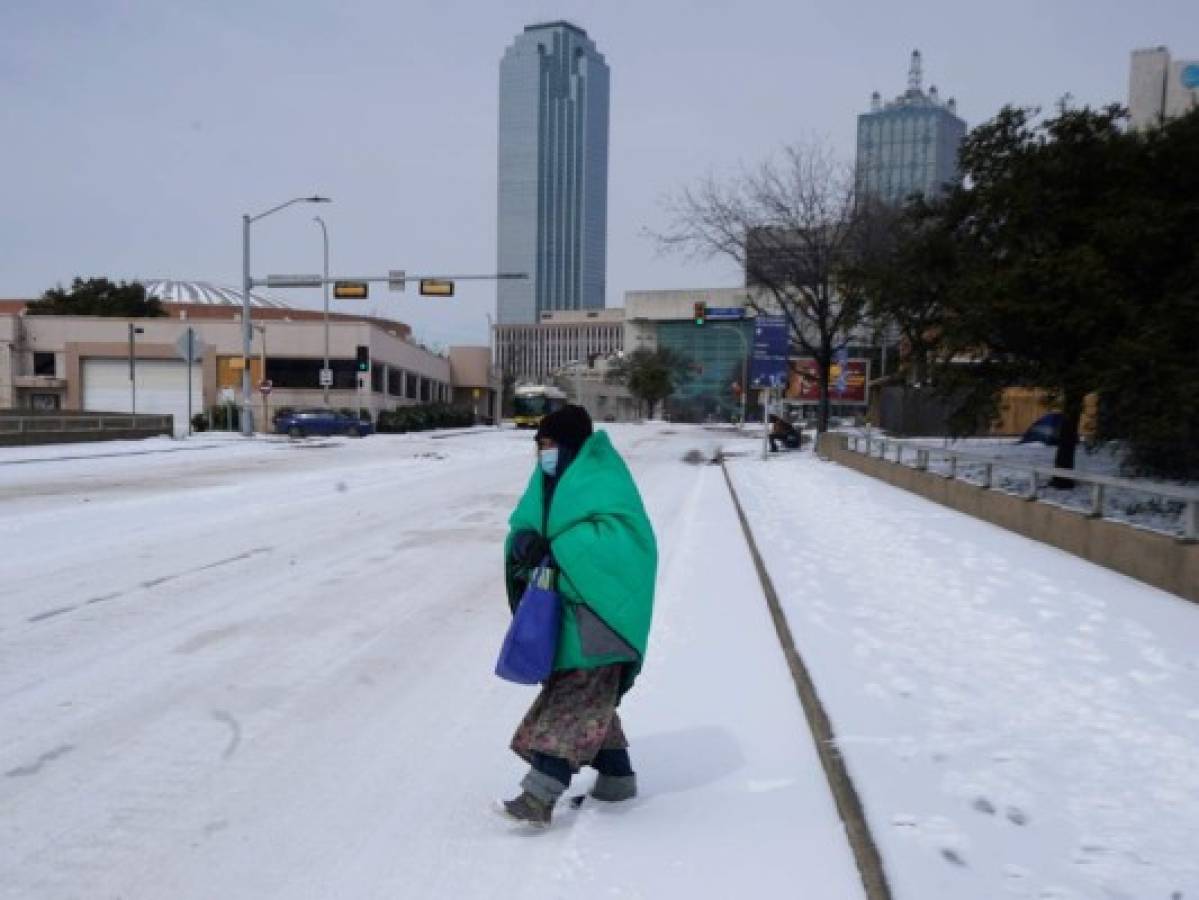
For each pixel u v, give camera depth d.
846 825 4.02
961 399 20.03
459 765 4.84
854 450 24.98
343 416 47.44
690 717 5.50
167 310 82.62
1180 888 3.30
